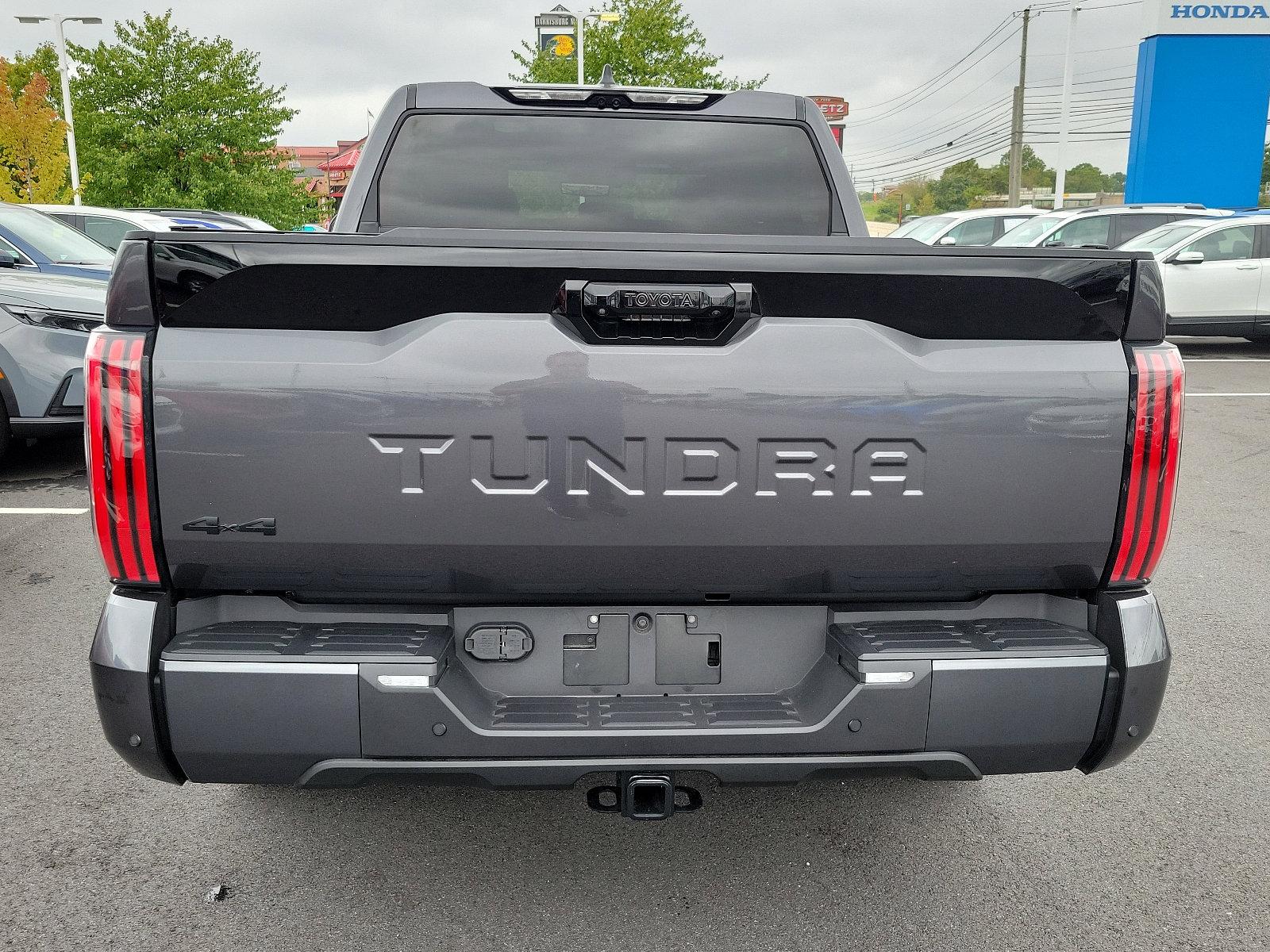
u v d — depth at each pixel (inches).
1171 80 1010.7
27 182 750.5
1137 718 86.8
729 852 113.3
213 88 1195.3
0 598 194.9
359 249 77.3
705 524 81.7
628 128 145.1
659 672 90.3
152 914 100.7
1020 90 1990.7
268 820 118.8
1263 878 109.2
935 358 81.5
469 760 83.4
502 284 78.7
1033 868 110.9
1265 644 177.5
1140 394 82.4
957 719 84.7
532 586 84.8
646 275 79.2
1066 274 80.8
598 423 80.0
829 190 148.2
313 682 81.2
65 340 268.7
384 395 78.8
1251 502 278.4
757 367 80.3
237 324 78.8
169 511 79.4
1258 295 541.3
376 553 81.4
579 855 112.3
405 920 100.2
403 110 142.9
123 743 82.6
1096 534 84.0
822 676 89.1
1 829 116.0
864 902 104.2
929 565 84.7
